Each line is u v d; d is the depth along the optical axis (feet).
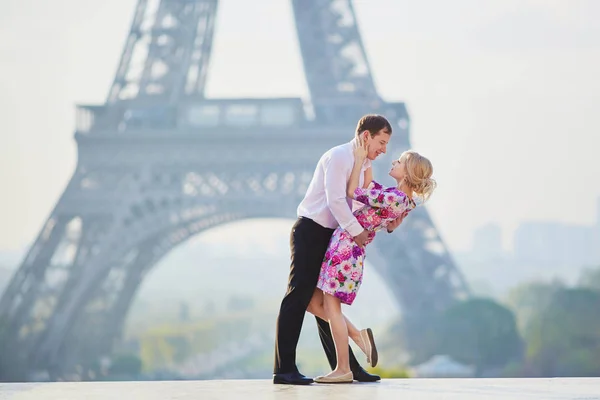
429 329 475.72
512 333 481.05
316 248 54.95
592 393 50.47
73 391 54.08
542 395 49.16
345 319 57.93
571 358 487.20
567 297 501.56
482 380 60.23
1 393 53.26
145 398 48.57
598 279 609.01
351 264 54.19
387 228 55.67
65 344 422.82
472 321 473.26
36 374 360.28
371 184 55.01
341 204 53.11
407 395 48.70
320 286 54.95
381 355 483.92
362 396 48.11
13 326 343.87
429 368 471.21
